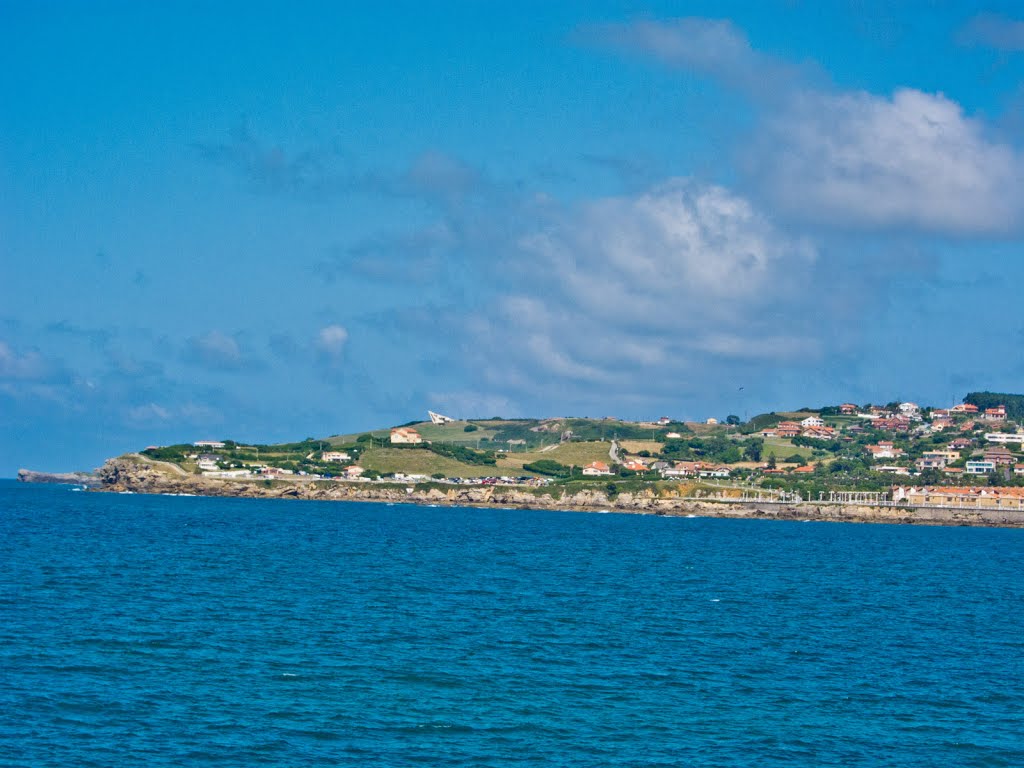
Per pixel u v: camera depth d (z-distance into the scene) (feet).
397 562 461.37
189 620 281.33
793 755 182.91
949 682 237.25
